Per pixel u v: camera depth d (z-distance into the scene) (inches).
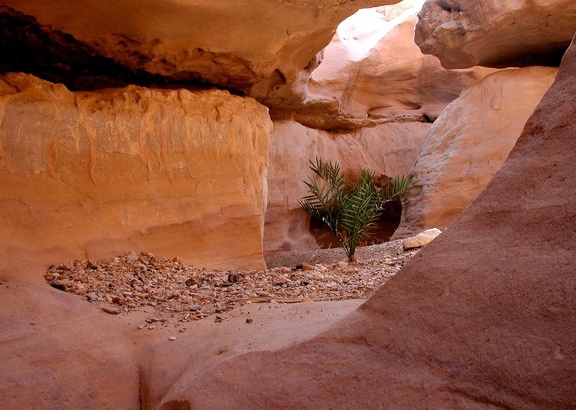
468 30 362.6
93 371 109.3
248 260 229.9
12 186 160.9
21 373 99.9
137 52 214.5
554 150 72.3
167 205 207.5
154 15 194.4
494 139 370.0
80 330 120.6
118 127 196.5
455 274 73.0
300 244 432.5
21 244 153.8
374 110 506.6
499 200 75.3
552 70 374.6
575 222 63.7
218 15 202.7
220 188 226.4
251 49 226.2
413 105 510.3
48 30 191.8
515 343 61.3
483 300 67.6
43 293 132.5
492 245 71.9
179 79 240.5
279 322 117.3
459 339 67.1
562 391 54.5
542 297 61.8
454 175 378.3
